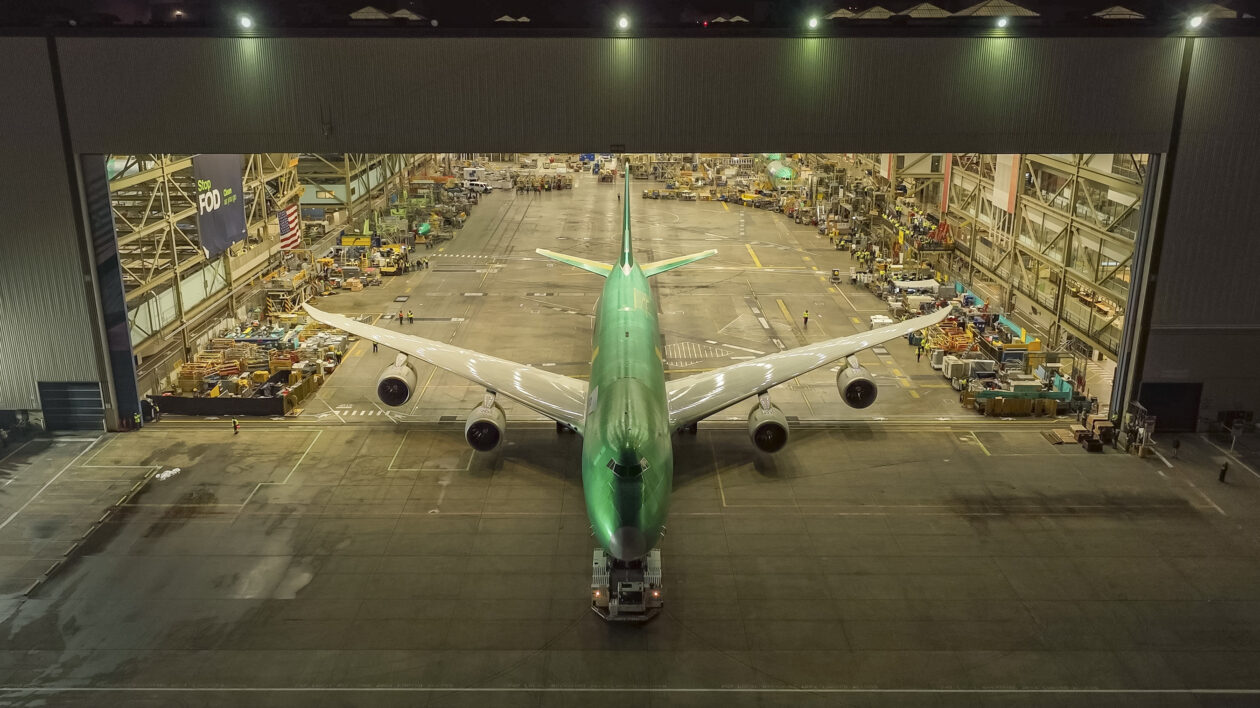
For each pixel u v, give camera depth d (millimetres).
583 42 42500
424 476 42594
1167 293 44781
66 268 44406
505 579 34562
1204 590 33750
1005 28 41875
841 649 30547
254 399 48750
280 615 32281
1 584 33969
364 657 30109
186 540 37094
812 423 48312
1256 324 45375
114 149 43188
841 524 38469
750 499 40531
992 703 28047
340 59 42562
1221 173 43188
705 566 35438
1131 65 42031
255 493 40906
